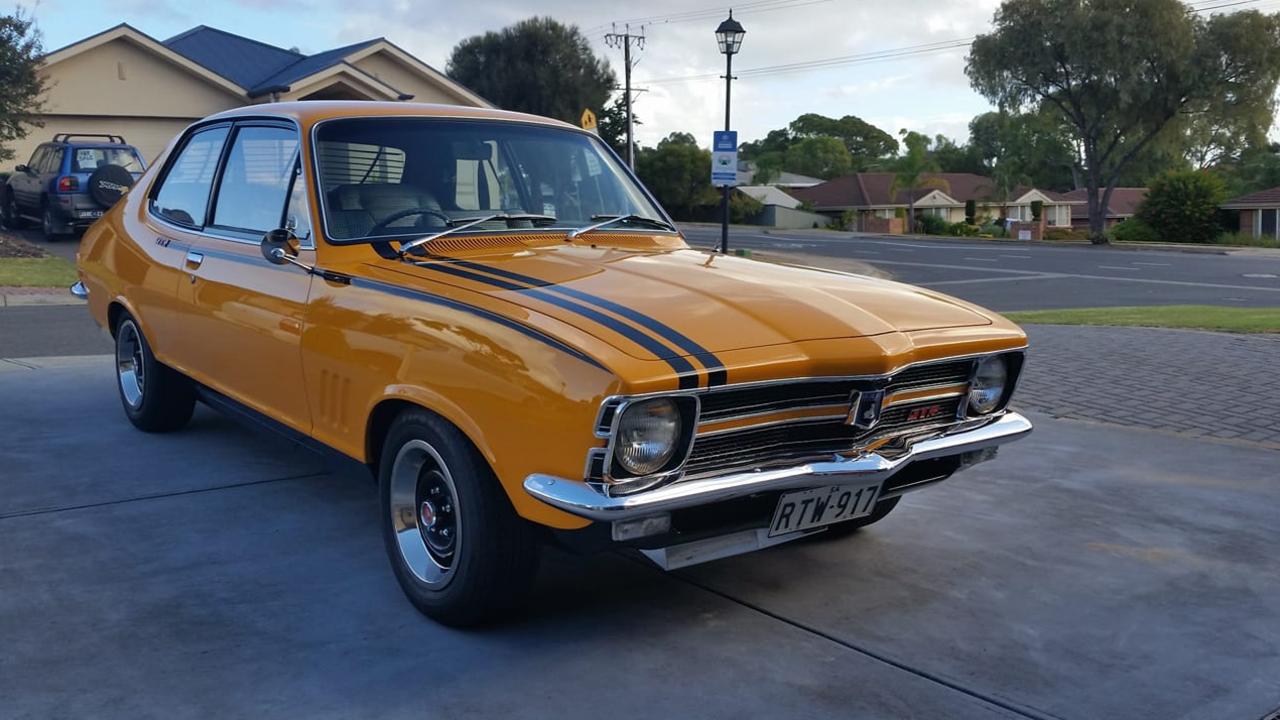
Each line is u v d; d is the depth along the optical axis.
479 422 3.07
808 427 3.21
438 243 3.88
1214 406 6.91
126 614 3.46
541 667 3.15
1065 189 86.06
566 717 2.86
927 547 4.32
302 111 4.27
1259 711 2.99
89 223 18.72
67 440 5.61
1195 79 43.38
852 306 3.51
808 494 3.27
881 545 4.34
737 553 3.25
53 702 2.87
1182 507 4.86
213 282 4.50
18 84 18.86
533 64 52.31
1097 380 7.85
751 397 3.04
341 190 3.99
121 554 4.00
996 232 60.03
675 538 3.06
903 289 4.00
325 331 3.73
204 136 5.05
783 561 4.13
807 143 122.75
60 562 3.91
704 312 3.21
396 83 28.44
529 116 4.76
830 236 47.31
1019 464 5.59
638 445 2.86
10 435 5.69
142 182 5.62
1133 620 3.61
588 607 3.62
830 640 3.40
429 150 4.25
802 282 3.75
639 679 3.09
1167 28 43.19
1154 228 47.28
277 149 4.30
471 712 2.87
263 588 3.70
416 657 3.19
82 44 22.77
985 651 3.34
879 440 3.39
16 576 3.76
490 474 3.16
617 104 55.75
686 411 2.91
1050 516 4.73
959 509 4.83
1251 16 42.75
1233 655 3.35
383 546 4.14
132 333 5.71
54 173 18.67
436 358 3.22
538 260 3.78
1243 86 43.62
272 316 4.05
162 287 5.00
